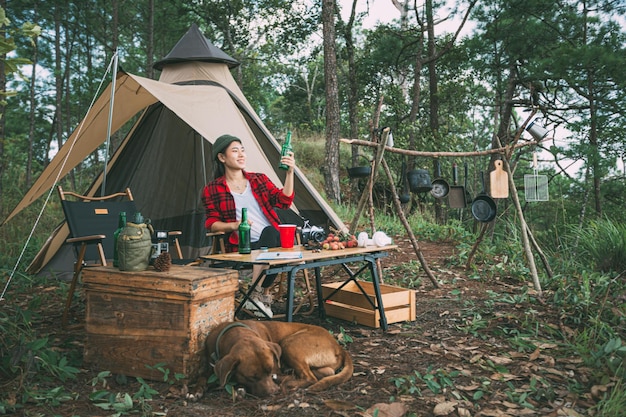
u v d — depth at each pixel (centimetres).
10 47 254
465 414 251
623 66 1055
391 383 293
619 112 1125
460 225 902
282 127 3172
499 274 579
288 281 346
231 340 274
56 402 254
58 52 1435
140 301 294
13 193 1127
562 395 276
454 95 1828
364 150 1869
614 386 276
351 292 431
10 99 1722
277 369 280
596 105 1164
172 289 283
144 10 1930
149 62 1461
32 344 290
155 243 320
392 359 333
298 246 402
